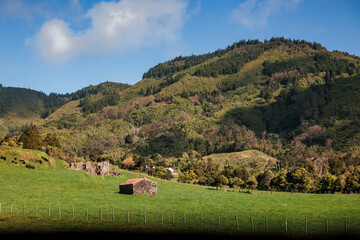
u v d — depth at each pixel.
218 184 153.88
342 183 132.00
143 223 61.38
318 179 158.50
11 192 86.19
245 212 74.94
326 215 71.00
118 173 146.00
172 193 112.56
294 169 141.12
